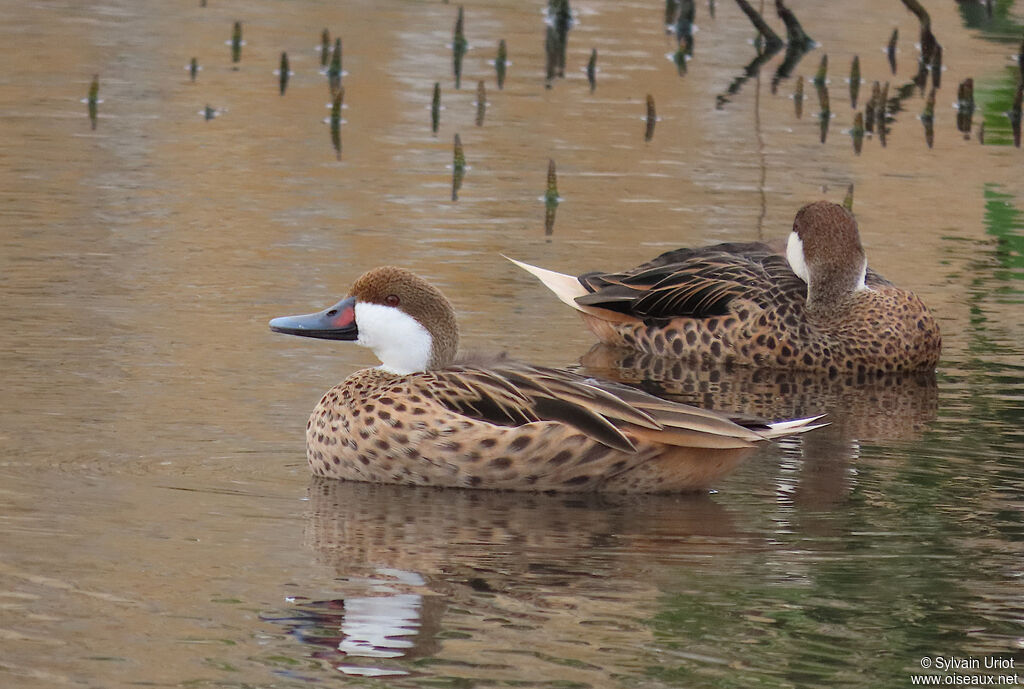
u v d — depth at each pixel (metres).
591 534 9.85
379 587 8.79
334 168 19.84
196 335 13.77
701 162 20.72
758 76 26.02
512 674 7.73
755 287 15.29
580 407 10.77
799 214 15.55
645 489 10.83
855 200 19.27
